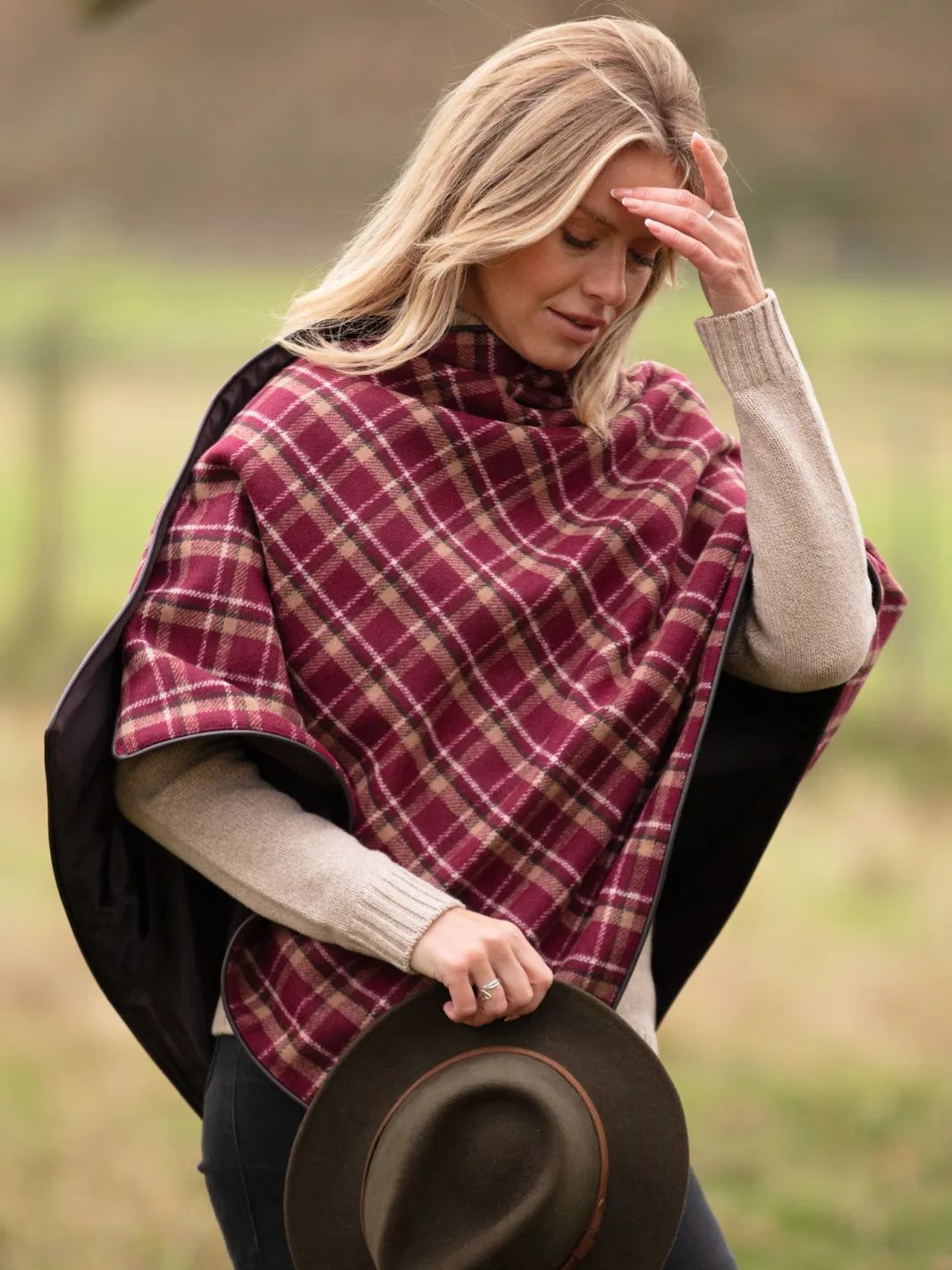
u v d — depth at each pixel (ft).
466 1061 11.75
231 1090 12.92
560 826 12.73
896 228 83.15
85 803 12.64
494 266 12.85
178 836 12.52
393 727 12.65
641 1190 11.78
